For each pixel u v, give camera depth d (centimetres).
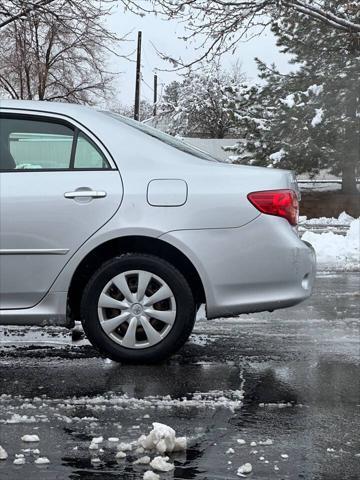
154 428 341
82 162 501
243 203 494
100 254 504
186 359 519
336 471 316
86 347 555
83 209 488
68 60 2795
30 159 502
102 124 508
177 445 338
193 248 488
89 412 396
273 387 448
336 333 614
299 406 410
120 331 494
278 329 630
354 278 989
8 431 364
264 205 496
